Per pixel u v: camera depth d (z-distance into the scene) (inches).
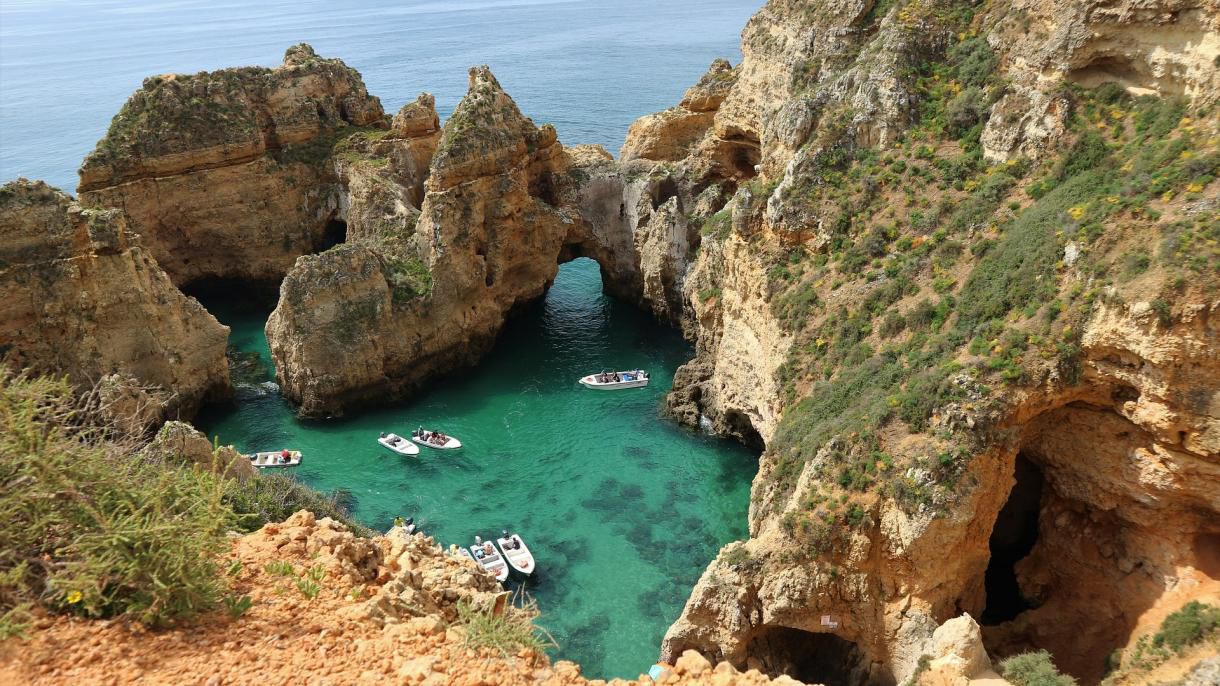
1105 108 1414.9
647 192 2652.6
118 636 464.4
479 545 1624.0
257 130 2733.8
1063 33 1456.7
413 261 2362.2
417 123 2755.9
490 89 2458.2
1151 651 1043.3
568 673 509.4
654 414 2162.9
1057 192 1358.3
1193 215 1093.1
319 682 455.8
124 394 1776.6
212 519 534.0
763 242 1793.8
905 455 1167.6
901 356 1364.4
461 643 514.9
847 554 1167.0
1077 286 1170.6
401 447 2009.1
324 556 597.3
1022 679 960.3
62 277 1898.4
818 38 2074.3
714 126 2687.0
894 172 1648.6
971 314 1302.9
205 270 2800.2
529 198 2546.8
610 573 1558.8
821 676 1261.1
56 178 3850.9
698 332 2267.5
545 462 1962.4
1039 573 1296.8
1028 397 1154.0
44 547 498.6
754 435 1959.9
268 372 2411.4
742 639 1222.3
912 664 1121.4
